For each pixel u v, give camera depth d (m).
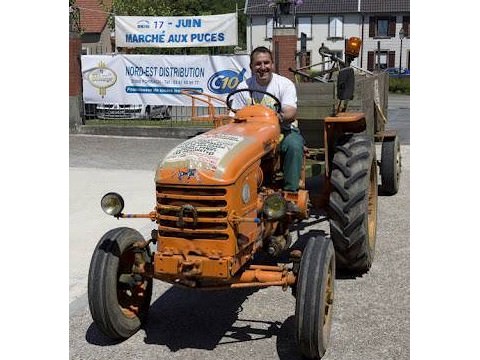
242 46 54.59
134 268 4.21
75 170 10.15
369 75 7.98
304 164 5.45
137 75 13.89
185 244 3.90
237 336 4.35
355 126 5.90
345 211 4.96
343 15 52.44
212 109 5.64
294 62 13.36
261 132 4.47
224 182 3.79
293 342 4.25
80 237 6.59
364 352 4.07
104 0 35.72
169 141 13.15
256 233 4.26
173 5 26.00
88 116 14.84
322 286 3.79
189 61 13.52
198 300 5.00
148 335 4.40
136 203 7.90
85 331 4.48
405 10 51.59
